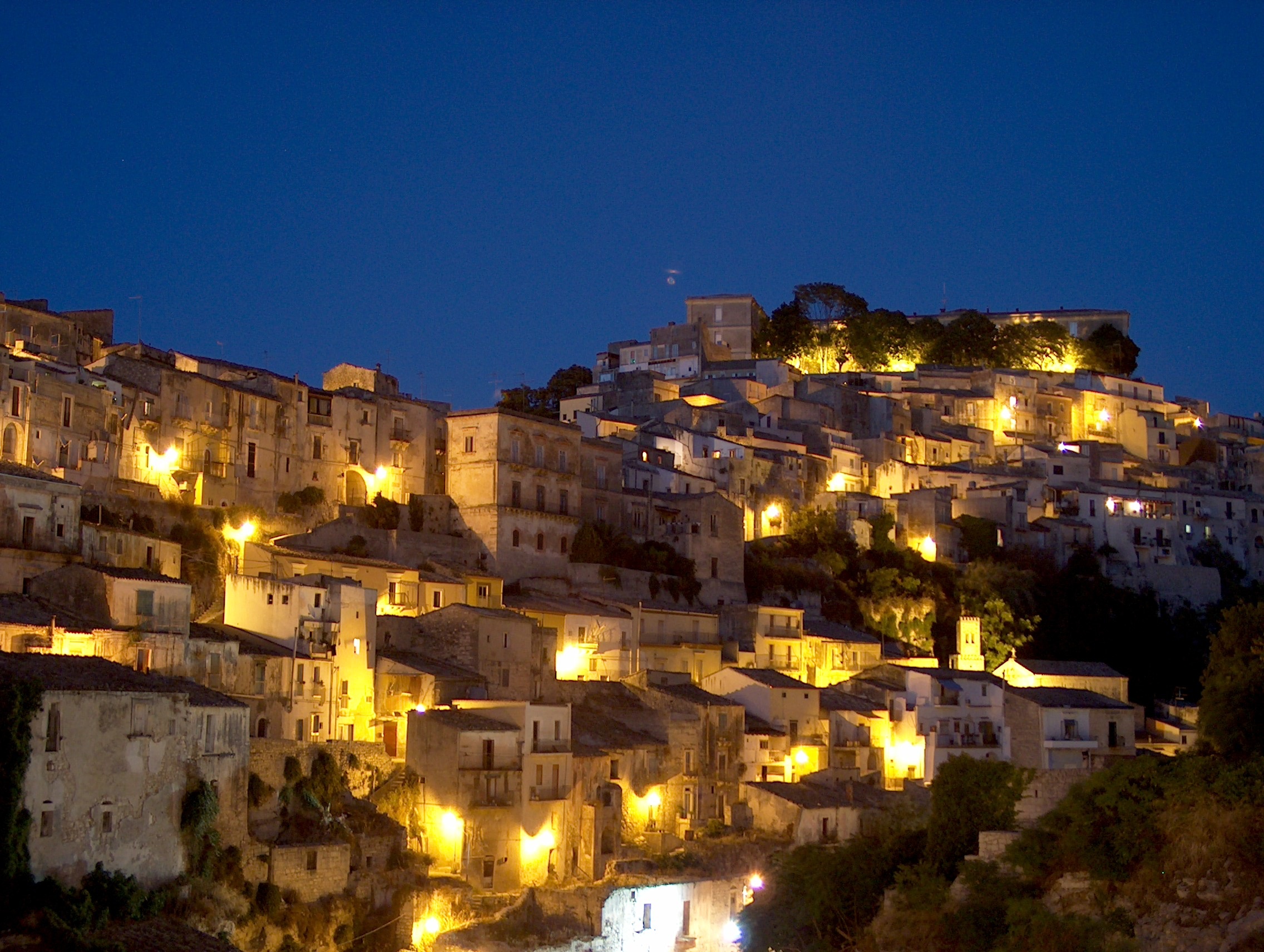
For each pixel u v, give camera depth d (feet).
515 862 369.50
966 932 325.01
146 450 440.45
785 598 573.74
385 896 336.08
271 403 479.00
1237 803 306.76
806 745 475.31
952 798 356.79
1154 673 641.40
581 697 442.91
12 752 262.26
